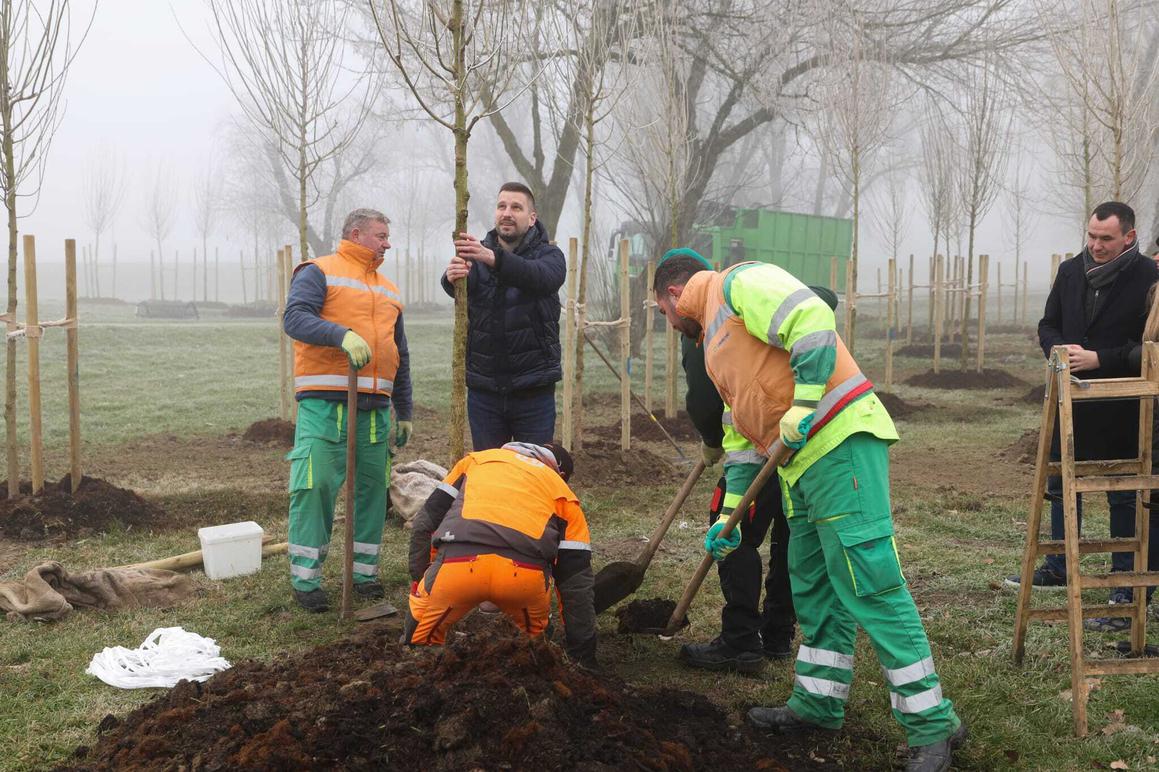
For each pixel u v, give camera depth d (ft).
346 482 16.15
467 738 9.58
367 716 10.03
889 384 45.34
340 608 17.02
